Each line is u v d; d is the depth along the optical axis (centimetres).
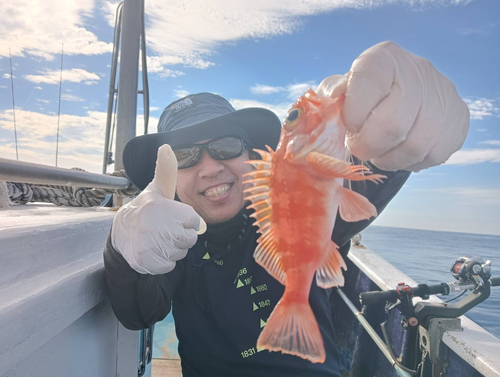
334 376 46
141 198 38
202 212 55
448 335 55
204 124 53
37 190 77
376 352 81
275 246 30
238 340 48
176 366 93
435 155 32
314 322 28
